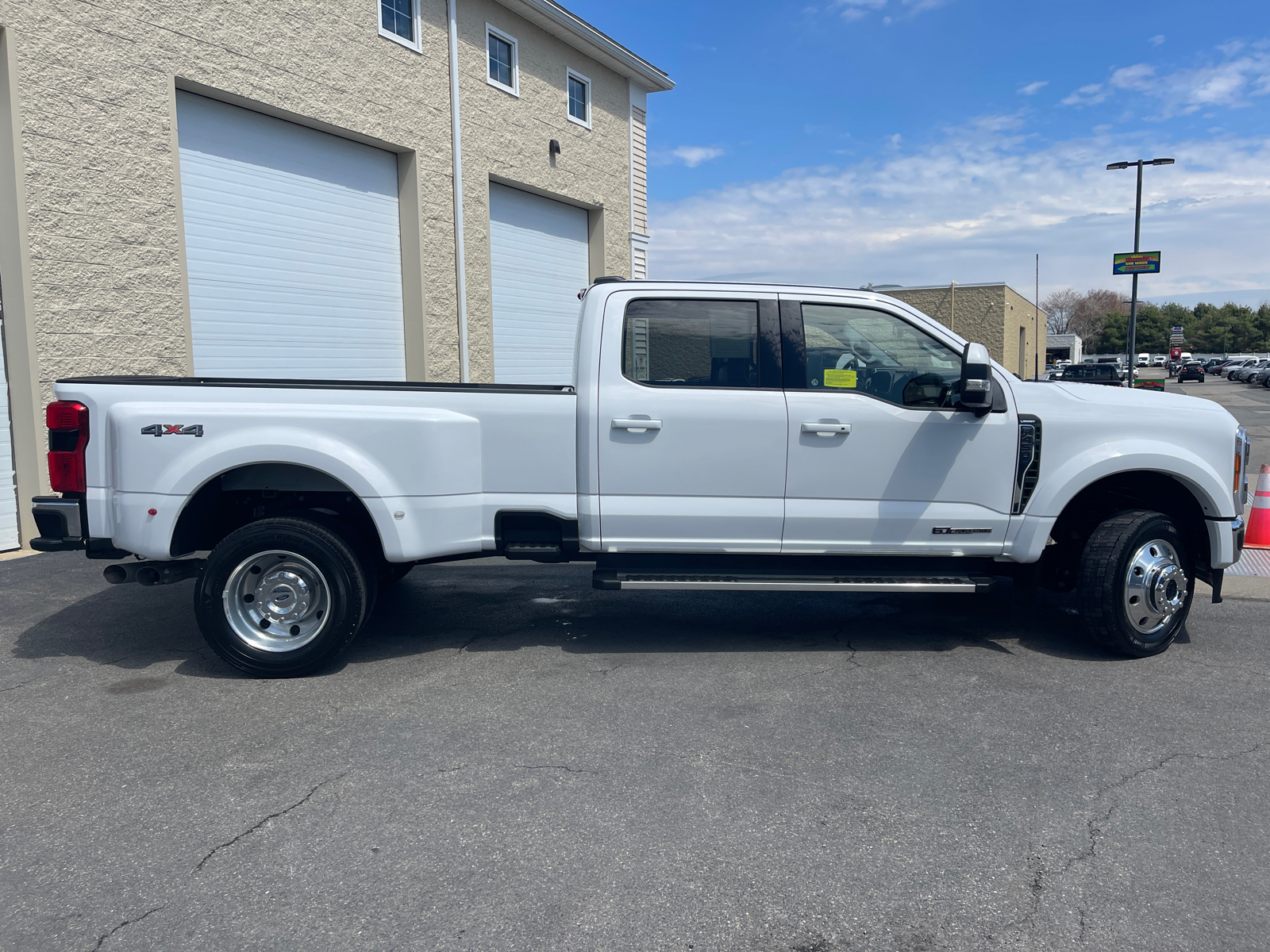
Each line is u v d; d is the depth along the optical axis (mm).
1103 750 3742
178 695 4395
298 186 10453
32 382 7543
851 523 4844
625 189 16422
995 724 4020
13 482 7641
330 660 4664
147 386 4551
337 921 2572
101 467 4547
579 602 6281
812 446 4801
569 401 4805
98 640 5309
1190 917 2600
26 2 7398
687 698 4344
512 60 13438
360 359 11469
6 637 5367
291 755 3689
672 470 4789
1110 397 5008
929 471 4844
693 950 2447
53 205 7648
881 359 4914
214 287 9508
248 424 4531
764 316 4852
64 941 2477
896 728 3969
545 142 14172
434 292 12234
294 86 9969
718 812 3209
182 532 4605
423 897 2689
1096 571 4816
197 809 3232
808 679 4621
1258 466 13344
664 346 4836
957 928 2547
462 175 12516
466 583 6906
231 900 2676
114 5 8070
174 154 8641
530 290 14531
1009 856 2922
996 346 38656
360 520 4977
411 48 11578
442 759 3650
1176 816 3189
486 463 4824
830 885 2758
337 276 11062
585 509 4820
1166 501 5270
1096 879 2791
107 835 3053
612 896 2699
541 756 3680
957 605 6164
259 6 9508
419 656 5027
